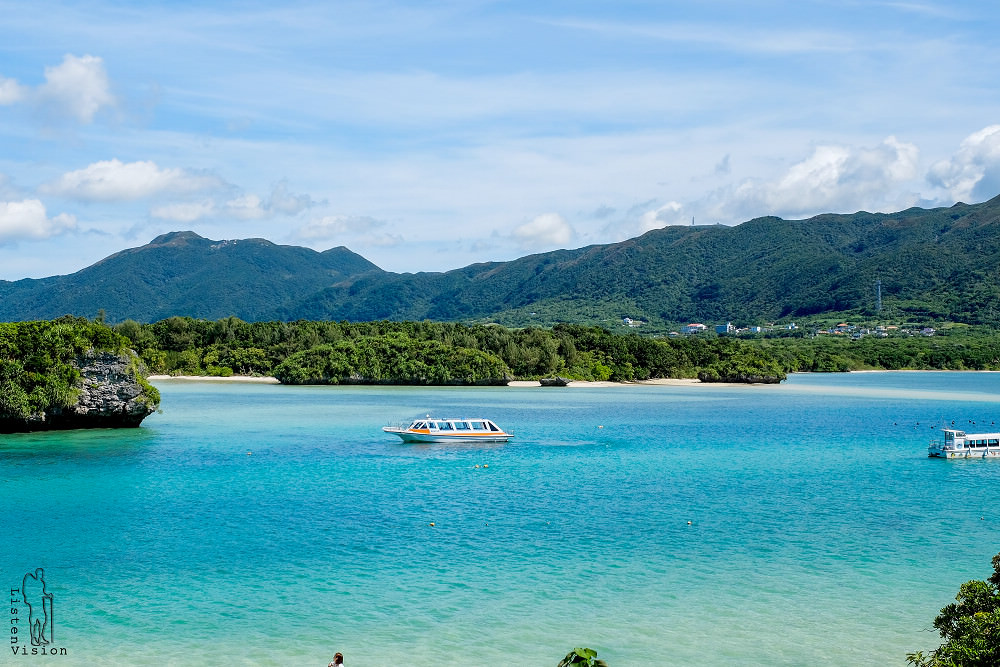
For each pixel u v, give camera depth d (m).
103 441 98.19
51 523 56.16
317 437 106.06
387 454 91.69
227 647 35.28
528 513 61.00
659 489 71.44
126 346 115.12
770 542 52.94
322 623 38.12
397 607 40.31
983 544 52.75
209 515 59.09
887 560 48.97
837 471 82.88
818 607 40.84
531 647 35.75
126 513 59.41
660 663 34.25
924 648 35.91
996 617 27.08
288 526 56.00
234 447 95.12
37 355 105.31
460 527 56.38
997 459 92.25
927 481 76.94
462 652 35.12
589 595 42.31
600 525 57.28
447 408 158.38
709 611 40.19
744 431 122.50
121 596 41.47
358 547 50.84
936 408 172.88
